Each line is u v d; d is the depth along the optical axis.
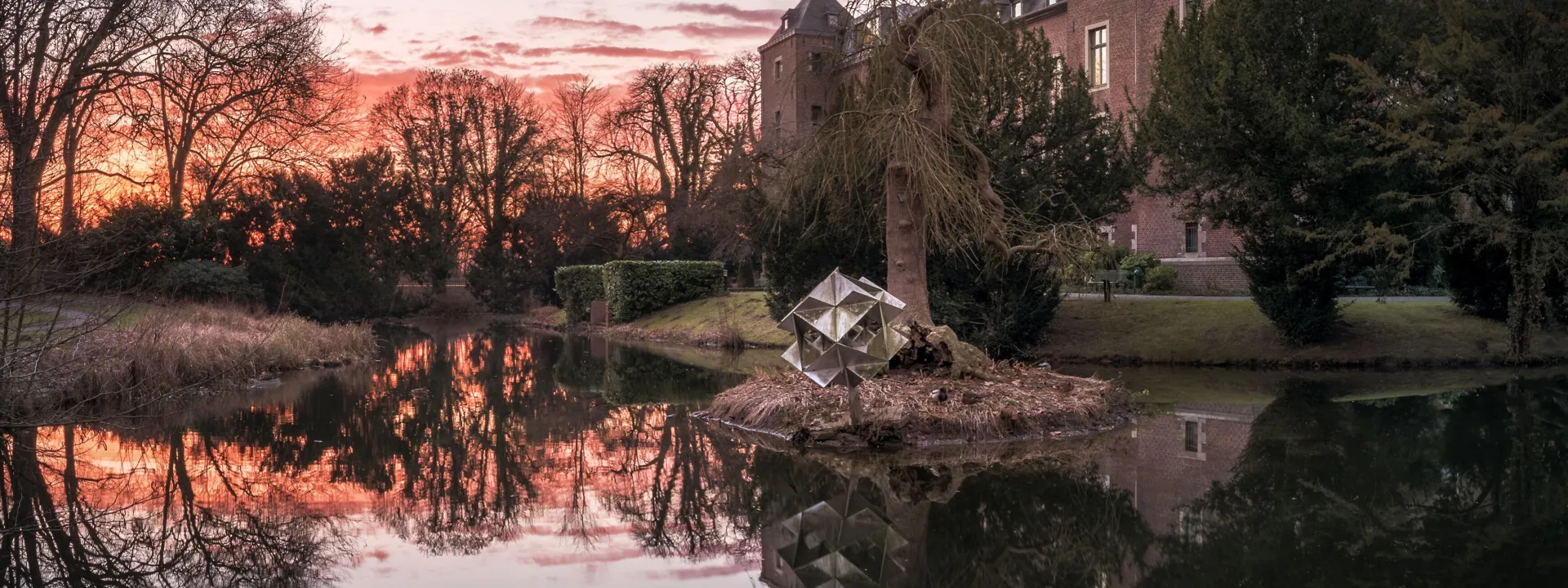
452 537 6.34
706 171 42.16
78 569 5.59
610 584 5.34
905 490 7.50
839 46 12.55
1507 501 7.01
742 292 31.06
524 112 44.12
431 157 42.81
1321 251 16.67
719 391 14.12
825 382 8.51
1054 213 16.44
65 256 8.48
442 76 42.81
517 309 43.47
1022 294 17.33
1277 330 17.75
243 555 5.88
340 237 32.84
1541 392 12.98
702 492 7.60
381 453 9.27
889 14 11.30
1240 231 17.98
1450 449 9.02
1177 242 31.09
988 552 5.89
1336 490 7.40
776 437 9.90
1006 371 11.27
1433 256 18.91
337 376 16.45
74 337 8.21
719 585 5.31
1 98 9.61
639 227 43.69
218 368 14.30
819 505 7.13
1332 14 16.22
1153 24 32.66
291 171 29.72
